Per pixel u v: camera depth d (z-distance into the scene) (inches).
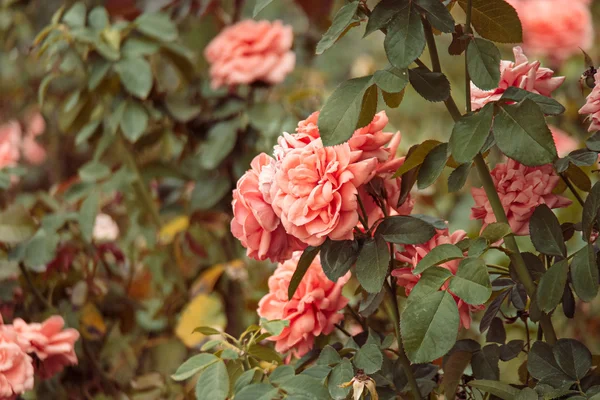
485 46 43.6
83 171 71.8
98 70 69.2
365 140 44.7
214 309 70.1
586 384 44.8
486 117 43.2
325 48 43.6
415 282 46.1
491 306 47.6
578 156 45.2
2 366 52.3
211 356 46.5
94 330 70.6
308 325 48.6
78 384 66.5
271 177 44.7
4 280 64.0
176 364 72.1
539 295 44.1
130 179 73.5
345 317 54.9
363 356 46.0
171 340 73.4
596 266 43.3
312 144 44.3
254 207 44.7
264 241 45.1
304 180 43.8
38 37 70.2
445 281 43.4
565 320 65.1
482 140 42.9
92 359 67.3
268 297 49.9
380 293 47.0
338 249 45.5
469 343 47.5
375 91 43.9
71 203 73.5
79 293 69.7
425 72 44.3
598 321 67.2
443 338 42.1
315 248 45.8
